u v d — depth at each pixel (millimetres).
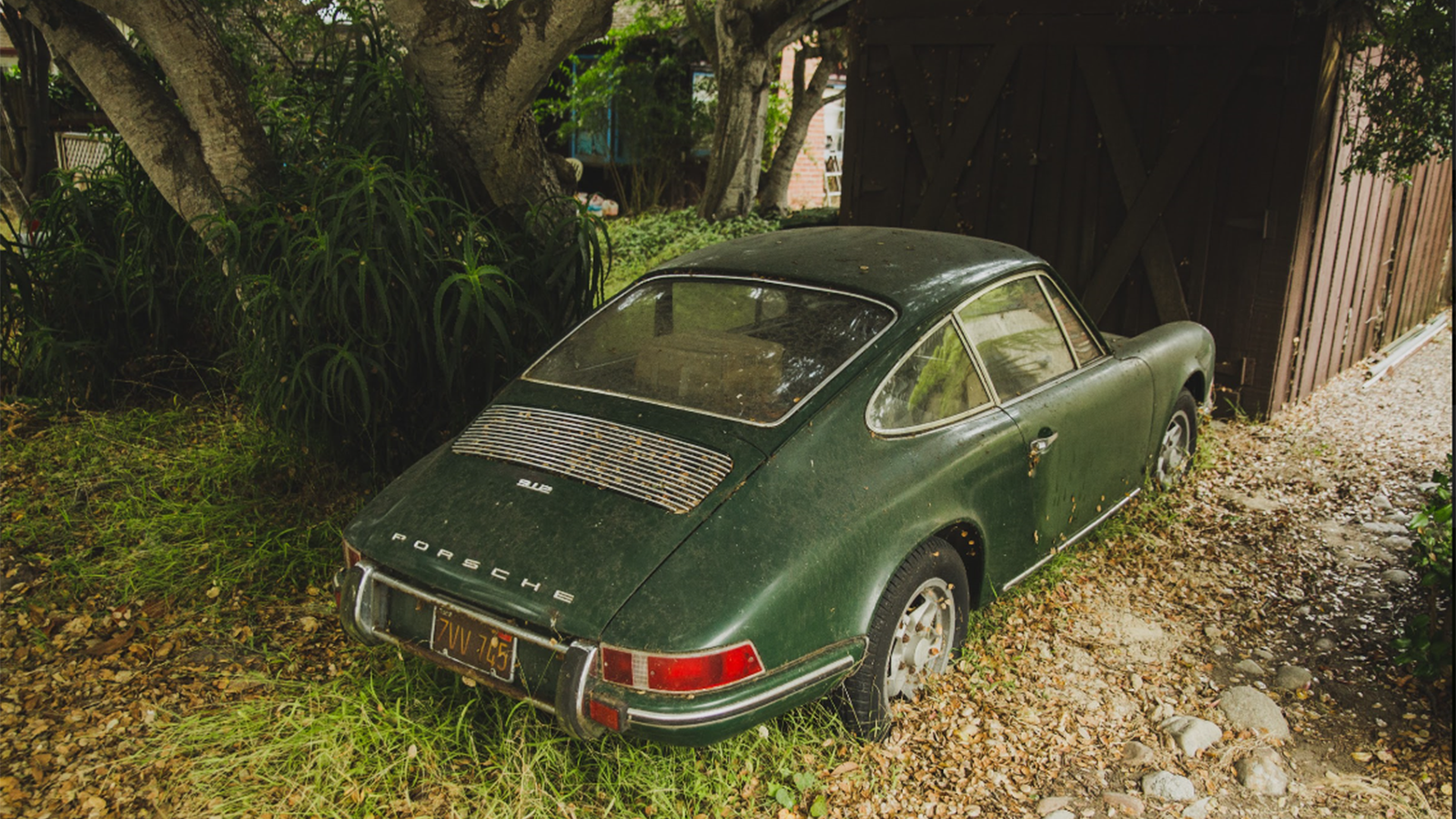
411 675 3096
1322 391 7023
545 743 2752
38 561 3896
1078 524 3906
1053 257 6664
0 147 11633
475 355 4375
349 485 4504
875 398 2959
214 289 4727
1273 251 5918
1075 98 6363
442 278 4168
